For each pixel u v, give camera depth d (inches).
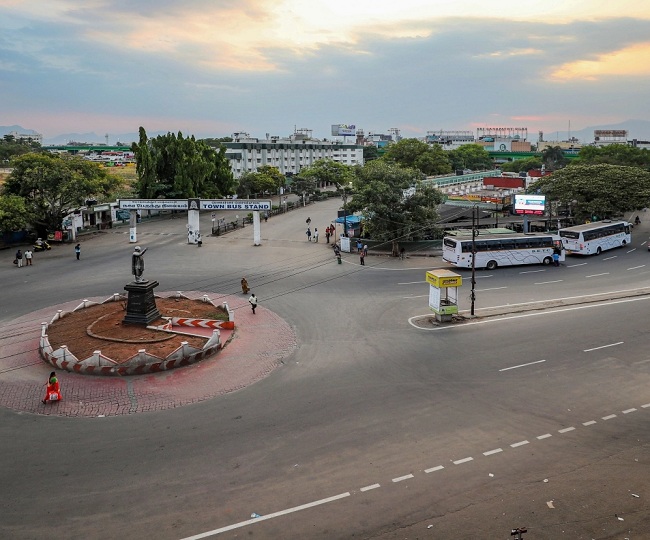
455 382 928.9
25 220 2176.4
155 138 3432.6
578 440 728.3
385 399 861.8
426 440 729.6
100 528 555.8
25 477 647.8
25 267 1879.9
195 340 1118.4
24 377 956.0
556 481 633.0
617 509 582.9
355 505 591.8
